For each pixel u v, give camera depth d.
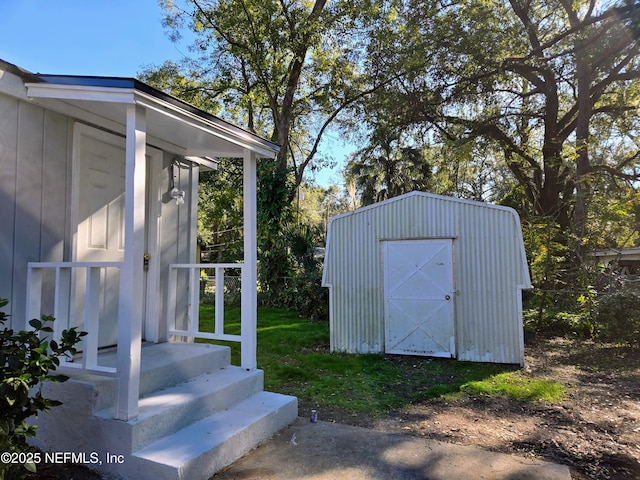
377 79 14.47
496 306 6.39
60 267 2.97
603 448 3.35
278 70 15.02
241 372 3.87
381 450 3.10
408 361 6.49
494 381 5.35
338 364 6.18
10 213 2.96
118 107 3.28
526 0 13.24
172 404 2.92
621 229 11.27
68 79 2.85
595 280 8.81
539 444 3.42
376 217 7.17
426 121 14.29
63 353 2.36
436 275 6.75
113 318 3.91
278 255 12.13
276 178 12.09
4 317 2.31
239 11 14.01
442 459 2.97
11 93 2.93
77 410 2.74
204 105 16.73
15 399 2.03
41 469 2.61
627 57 11.94
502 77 13.93
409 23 13.32
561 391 4.96
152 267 4.31
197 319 4.32
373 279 7.11
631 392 4.95
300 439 3.29
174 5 14.82
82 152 3.57
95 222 3.69
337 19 13.91
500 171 22.08
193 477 2.48
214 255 22.73
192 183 4.98
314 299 10.41
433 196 6.83
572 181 12.23
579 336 8.18
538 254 9.23
